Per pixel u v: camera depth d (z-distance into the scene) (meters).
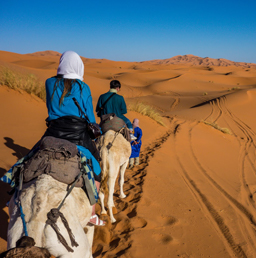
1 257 1.92
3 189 5.06
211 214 6.12
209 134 17.44
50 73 41.28
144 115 17.05
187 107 35.41
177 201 6.49
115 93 5.44
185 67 149.00
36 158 2.66
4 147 7.07
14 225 2.28
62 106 2.90
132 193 6.45
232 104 33.06
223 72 129.75
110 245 4.52
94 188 2.91
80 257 2.41
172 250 4.49
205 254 4.51
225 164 11.44
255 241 5.19
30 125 9.30
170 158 10.40
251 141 18.86
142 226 5.11
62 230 2.28
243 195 7.89
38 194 2.37
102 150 4.89
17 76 12.36
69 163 2.72
